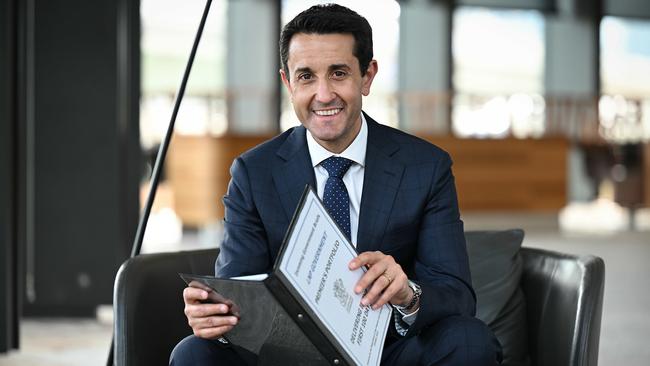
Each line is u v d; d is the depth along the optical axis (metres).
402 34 13.45
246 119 12.81
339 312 1.70
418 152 2.09
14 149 4.24
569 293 2.17
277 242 2.04
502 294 2.36
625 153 12.12
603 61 14.35
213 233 9.73
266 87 12.84
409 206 2.04
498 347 1.94
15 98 4.25
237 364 1.93
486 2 13.85
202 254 2.31
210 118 12.52
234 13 12.88
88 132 5.03
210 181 9.58
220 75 13.20
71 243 5.03
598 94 13.96
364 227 2.02
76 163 5.03
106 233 5.04
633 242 9.29
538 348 2.29
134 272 2.13
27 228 5.02
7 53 4.20
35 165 5.00
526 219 10.80
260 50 12.85
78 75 5.02
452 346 1.88
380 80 13.55
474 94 13.45
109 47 5.04
